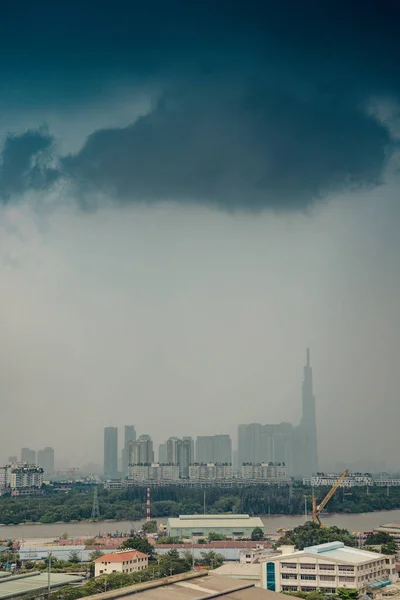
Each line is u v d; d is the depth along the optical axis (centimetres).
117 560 15450
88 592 12619
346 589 12675
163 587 10994
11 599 12738
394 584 14012
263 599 10575
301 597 12419
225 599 10488
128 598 10288
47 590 13450
